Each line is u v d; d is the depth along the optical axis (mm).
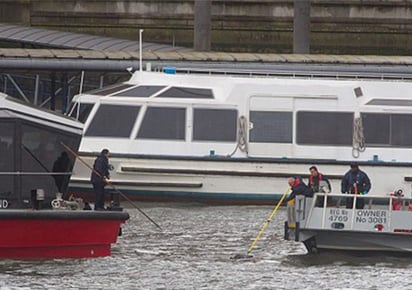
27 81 175500
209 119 127688
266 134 127938
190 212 122062
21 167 90312
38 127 90625
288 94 128500
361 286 86562
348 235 97000
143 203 126812
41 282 84562
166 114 127062
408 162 128250
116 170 126000
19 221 87750
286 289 85312
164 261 94188
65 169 91500
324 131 128500
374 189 128000
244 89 128125
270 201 127188
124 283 85688
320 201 97250
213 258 96312
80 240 90188
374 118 128875
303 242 98062
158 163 126312
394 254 97688
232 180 126812
